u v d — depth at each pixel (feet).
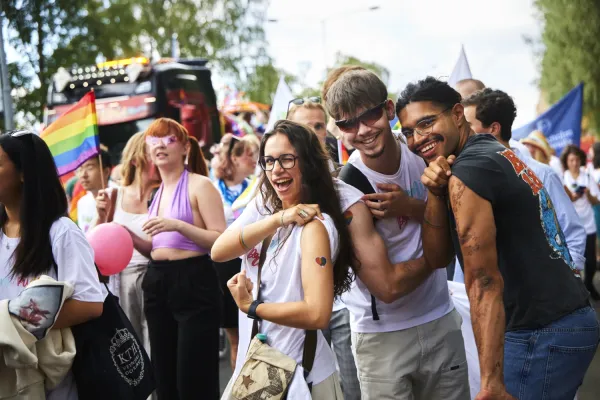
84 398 9.75
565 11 87.04
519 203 8.65
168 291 14.16
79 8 60.64
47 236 9.56
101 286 10.14
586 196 32.37
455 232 9.17
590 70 85.76
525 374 8.82
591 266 32.17
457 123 9.39
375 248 9.88
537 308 8.71
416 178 10.95
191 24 93.50
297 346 8.82
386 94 10.27
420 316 11.01
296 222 8.70
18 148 9.55
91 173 19.27
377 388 11.14
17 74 54.24
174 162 14.90
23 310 8.86
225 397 8.92
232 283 8.82
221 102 63.72
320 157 9.21
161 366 14.38
